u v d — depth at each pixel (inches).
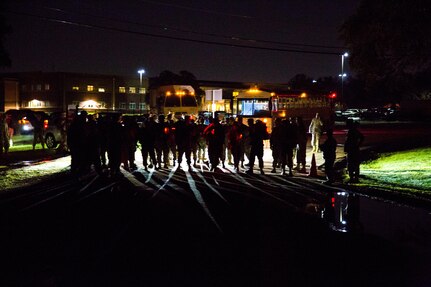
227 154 799.1
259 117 1148.5
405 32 690.2
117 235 320.5
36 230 335.3
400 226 347.3
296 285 225.9
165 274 242.4
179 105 1291.8
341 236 319.3
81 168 595.8
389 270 248.2
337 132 1585.9
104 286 226.7
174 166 727.7
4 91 2839.6
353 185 541.6
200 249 286.7
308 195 481.1
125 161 681.6
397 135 1369.3
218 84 1969.7
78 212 393.1
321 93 1545.3
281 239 309.1
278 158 663.1
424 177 580.1
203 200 447.2
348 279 235.0
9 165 720.3
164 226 345.7
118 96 3026.6
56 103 2851.9
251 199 455.2
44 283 231.0
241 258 269.1
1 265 258.7
